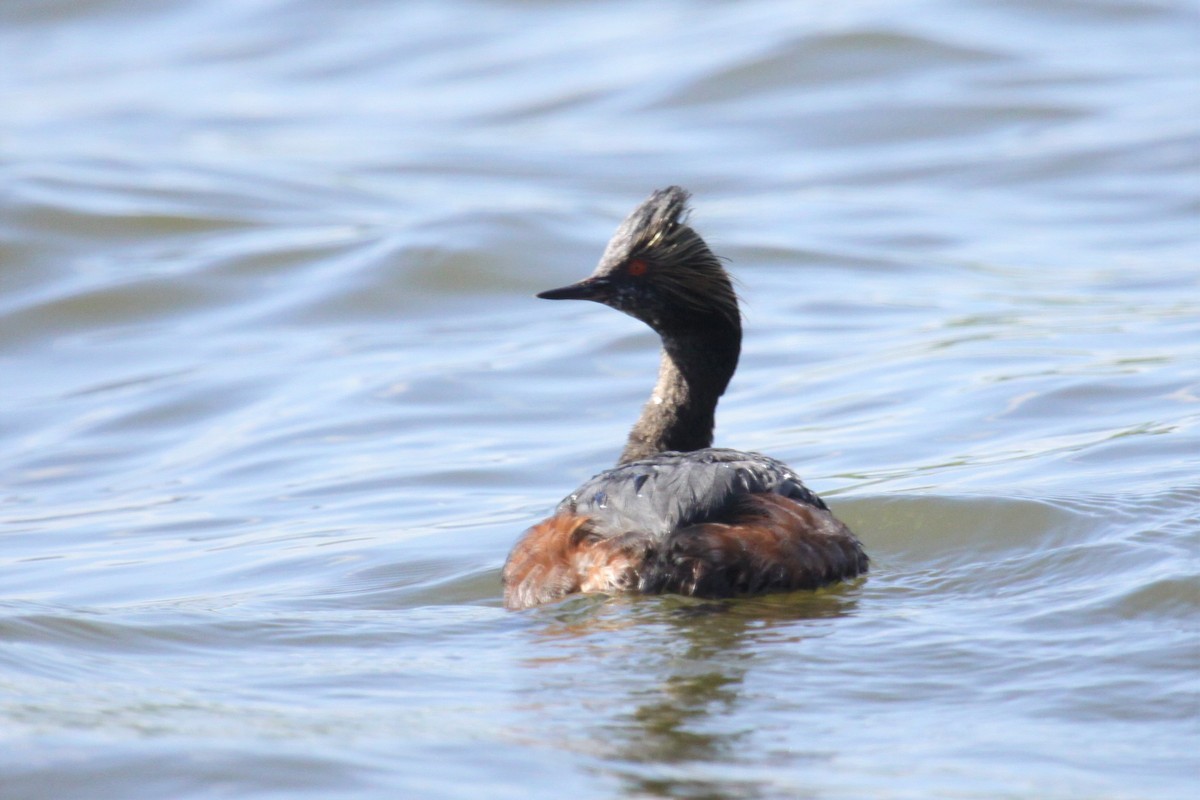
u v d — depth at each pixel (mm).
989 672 8234
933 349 18344
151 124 35344
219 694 8188
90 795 6695
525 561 9781
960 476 13094
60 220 24938
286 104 37156
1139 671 8156
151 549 13008
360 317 21469
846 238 24859
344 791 6703
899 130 31344
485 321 21172
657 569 9242
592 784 6785
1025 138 30328
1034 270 22703
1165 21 37031
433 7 43812
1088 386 16031
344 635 9461
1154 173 27672
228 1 45500
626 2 42719
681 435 11578
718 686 8070
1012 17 37156
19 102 38312
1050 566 10242
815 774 6918
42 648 9031
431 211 26391
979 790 6730
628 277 11320
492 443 15891
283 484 14969
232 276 22906
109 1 45594
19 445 17234
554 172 29875
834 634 8828
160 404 18203
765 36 36031
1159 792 6715
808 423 15805
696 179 29234
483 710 7816
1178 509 11062
